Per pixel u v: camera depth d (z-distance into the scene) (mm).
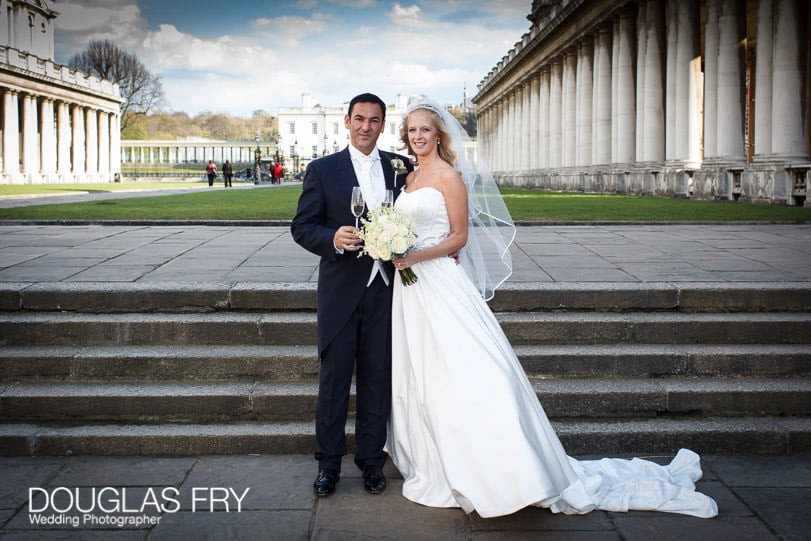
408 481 3762
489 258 4480
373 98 3820
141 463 4109
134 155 131125
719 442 4270
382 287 3891
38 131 65000
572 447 4273
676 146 26031
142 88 91312
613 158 32406
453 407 3439
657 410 4496
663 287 5371
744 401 4488
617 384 4621
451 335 3584
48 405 4414
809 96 24453
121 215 12477
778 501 3660
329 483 3742
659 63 28531
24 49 68750
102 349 4863
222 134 166125
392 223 3477
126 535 3299
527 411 3479
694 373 4766
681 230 9992
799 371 4762
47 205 16828
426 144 3861
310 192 3832
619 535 3324
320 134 119375
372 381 3887
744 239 8773
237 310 5262
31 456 4180
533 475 3199
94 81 70312
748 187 19531
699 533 3340
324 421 3793
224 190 34781
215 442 4227
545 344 5027
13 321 4938
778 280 5711
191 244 8055
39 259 6797
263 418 4469
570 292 5328
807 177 16859
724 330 5023
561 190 39875
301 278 5758
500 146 64625
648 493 3631
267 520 3455
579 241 8523
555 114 43344
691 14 25562
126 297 5219
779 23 18891
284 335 4961
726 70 22219
